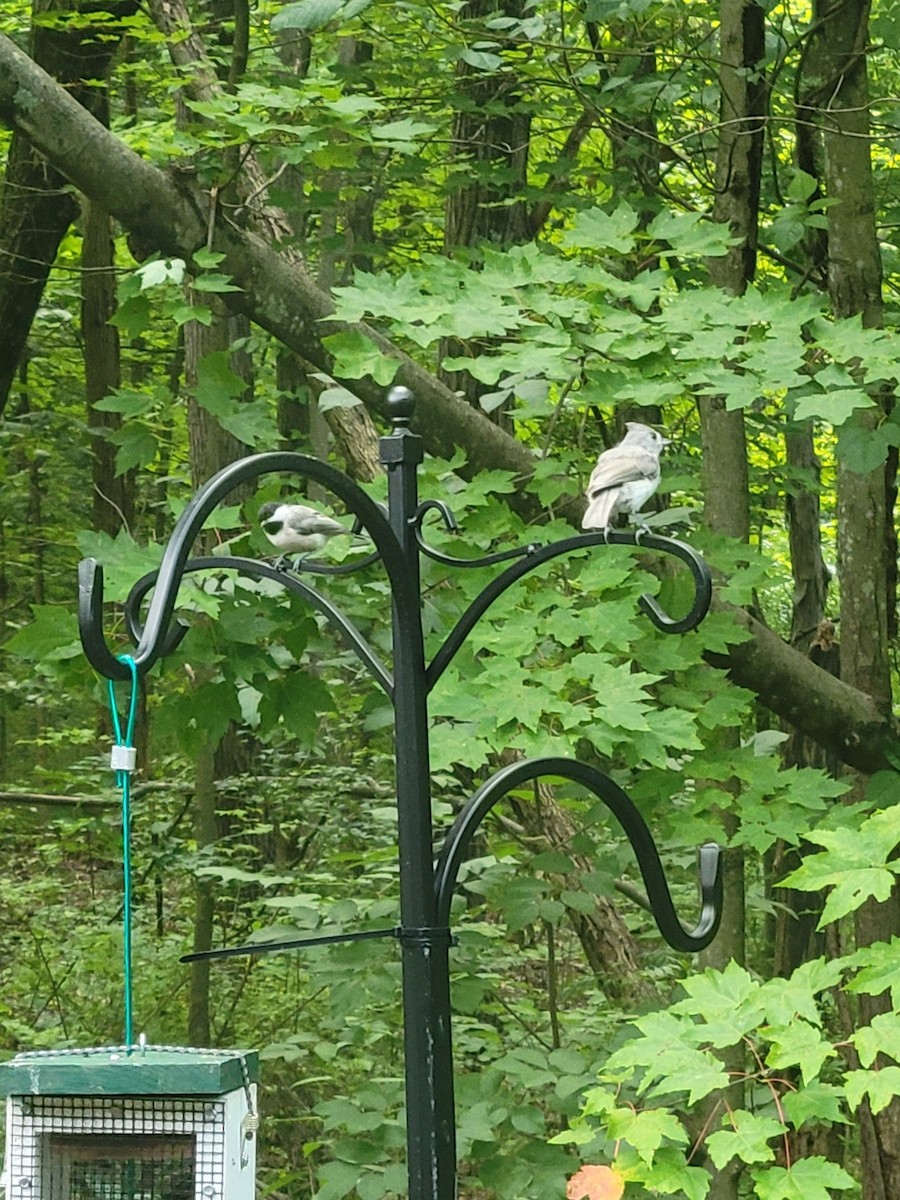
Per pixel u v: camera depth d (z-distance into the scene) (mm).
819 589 9648
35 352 14969
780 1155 7023
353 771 9328
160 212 5211
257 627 4773
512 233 7949
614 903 8062
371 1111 5277
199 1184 2389
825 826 4957
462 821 2695
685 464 7793
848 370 4773
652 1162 2986
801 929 8273
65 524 16062
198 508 2367
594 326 5043
